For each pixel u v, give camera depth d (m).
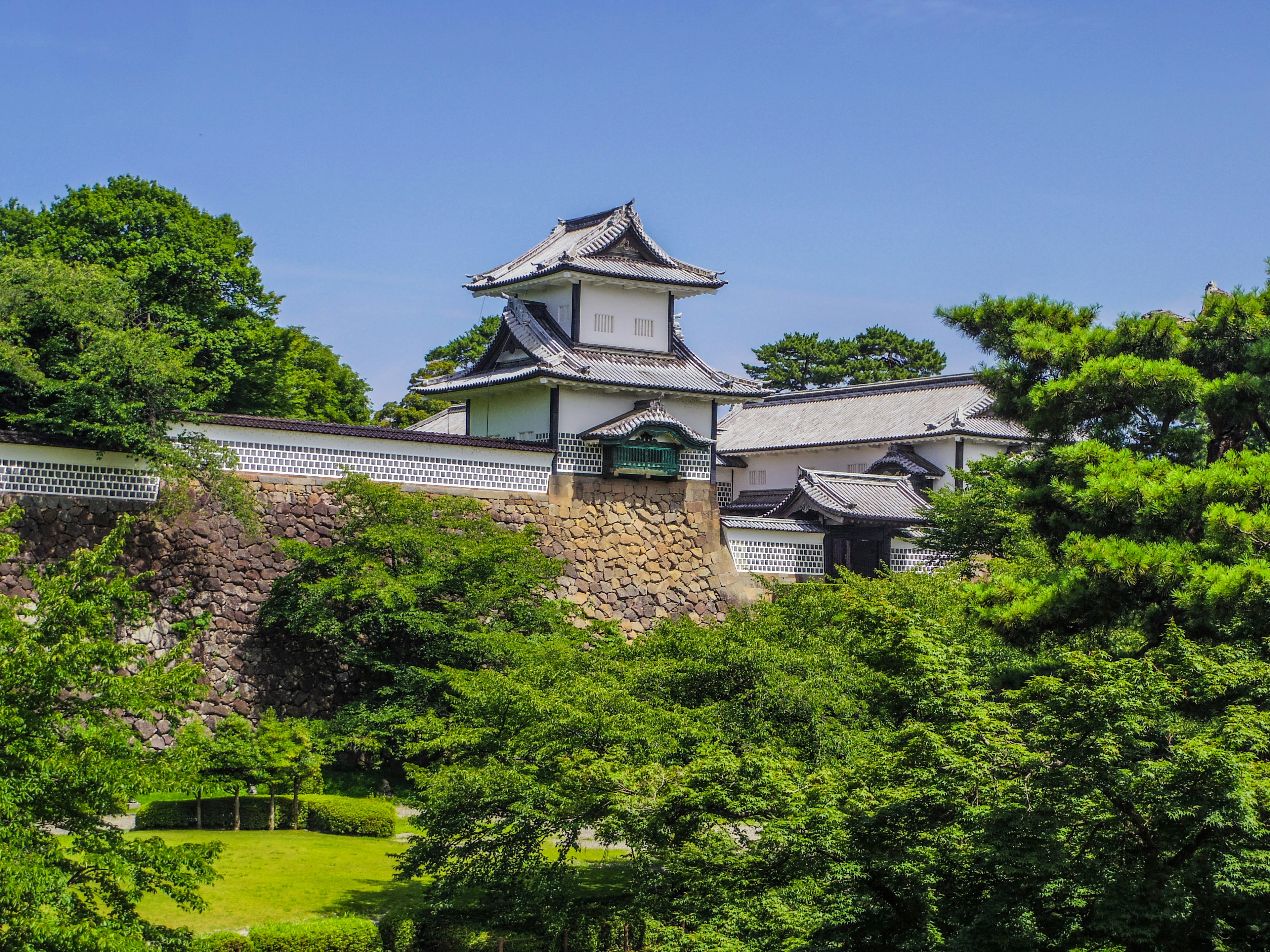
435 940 23.17
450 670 27.39
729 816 19.94
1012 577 26.02
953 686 18.45
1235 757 16.00
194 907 16.03
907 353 92.38
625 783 20.03
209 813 30.41
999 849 16.33
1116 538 24.03
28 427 34.31
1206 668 18.25
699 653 25.17
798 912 17.58
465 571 34.16
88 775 14.64
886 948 17.77
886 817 17.66
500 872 21.86
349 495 35.50
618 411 43.25
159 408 33.53
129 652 15.96
